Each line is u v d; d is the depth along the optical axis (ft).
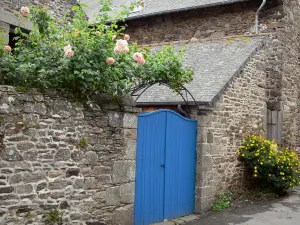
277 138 34.55
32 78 14.75
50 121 14.55
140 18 41.45
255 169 27.45
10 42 26.20
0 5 23.43
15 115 13.53
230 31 36.91
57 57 15.34
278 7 35.09
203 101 22.90
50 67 15.03
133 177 17.94
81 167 15.57
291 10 36.99
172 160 21.85
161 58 18.29
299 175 28.50
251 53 29.19
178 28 39.96
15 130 13.50
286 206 25.48
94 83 15.53
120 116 17.29
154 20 41.34
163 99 25.12
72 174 15.24
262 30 35.70
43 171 14.28
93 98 16.19
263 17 35.73
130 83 17.34
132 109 17.84
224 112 25.77
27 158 13.80
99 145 16.33
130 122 17.78
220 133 25.32
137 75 17.13
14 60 15.19
